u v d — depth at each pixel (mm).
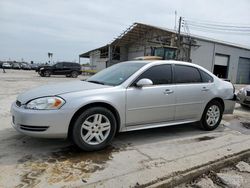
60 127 3373
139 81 3965
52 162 3234
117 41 35094
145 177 2873
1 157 3326
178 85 4539
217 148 4004
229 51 29391
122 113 3871
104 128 3727
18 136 4203
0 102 7406
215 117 5230
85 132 3592
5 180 2713
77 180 2777
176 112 4543
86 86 3906
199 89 4828
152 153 3717
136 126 4121
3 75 23891
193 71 4906
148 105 4125
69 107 3387
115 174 2949
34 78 21047
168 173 2992
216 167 3342
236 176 3156
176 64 4668
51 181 2734
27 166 3086
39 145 3824
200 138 4605
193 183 2961
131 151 3766
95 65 42844
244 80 32031
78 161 3303
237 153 3781
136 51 35281
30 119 3287
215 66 28625
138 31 31844
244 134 5023
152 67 4312
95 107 3602
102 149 3783
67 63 25438
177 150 3893
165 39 28578
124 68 4555
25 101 3496
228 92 5383
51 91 3645
